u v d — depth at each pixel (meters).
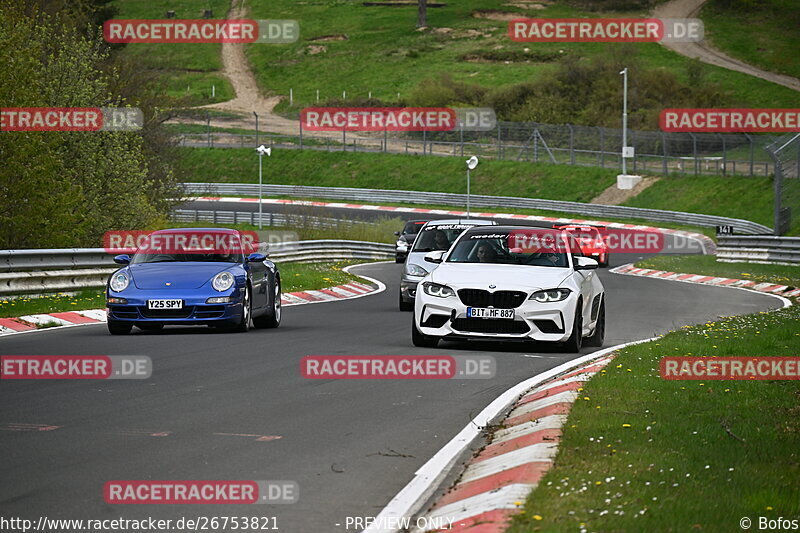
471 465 25.89
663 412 30.38
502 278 49.19
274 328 62.59
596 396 33.28
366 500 22.53
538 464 23.59
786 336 51.50
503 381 40.47
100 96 118.81
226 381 39.47
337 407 34.25
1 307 64.69
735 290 104.75
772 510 19.20
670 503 19.70
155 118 160.50
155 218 124.06
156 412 32.69
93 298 73.31
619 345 55.53
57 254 73.31
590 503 19.97
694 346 47.41
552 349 51.19
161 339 53.69
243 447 27.69
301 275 107.06
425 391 37.91
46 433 29.09
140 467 25.08
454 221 80.94
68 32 130.75
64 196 87.69
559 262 51.81
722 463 23.38
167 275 56.09
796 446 25.36
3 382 38.59
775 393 34.19
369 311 77.12
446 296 49.25
